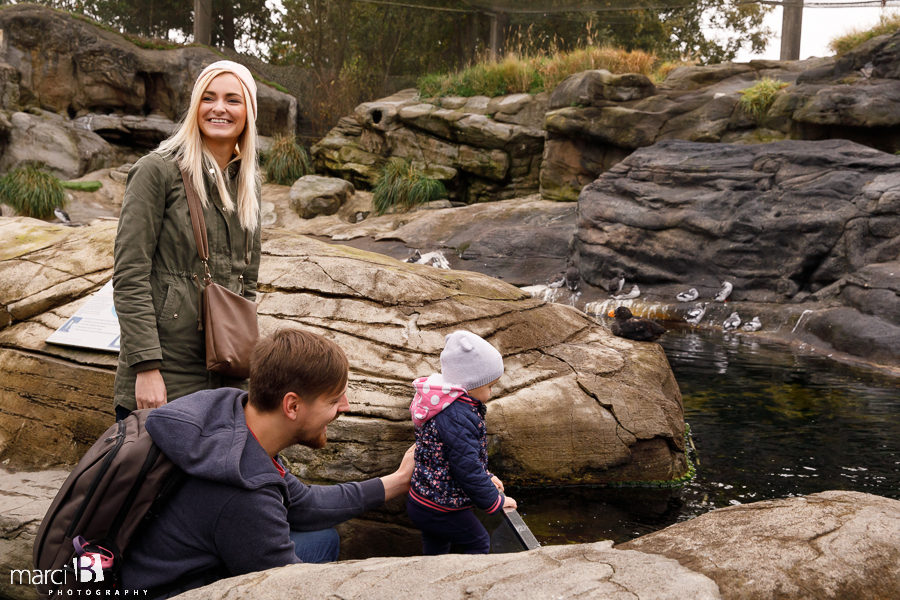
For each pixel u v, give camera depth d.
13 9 17.88
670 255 11.10
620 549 1.59
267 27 22.50
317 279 4.43
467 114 16.66
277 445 1.96
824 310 8.85
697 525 1.69
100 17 21.42
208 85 2.52
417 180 16.36
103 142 18.16
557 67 16.56
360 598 1.39
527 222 14.01
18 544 2.93
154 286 2.49
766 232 10.30
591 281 11.77
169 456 1.76
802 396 6.05
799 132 12.81
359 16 21.34
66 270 4.78
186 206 2.50
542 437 3.96
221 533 1.76
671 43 24.44
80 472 1.76
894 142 12.02
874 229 9.44
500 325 4.46
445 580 1.43
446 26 21.72
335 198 16.69
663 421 4.21
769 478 4.20
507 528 3.31
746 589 1.36
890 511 1.66
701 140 13.75
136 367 2.37
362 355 3.96
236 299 2.55
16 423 4.06
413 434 3.63
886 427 5.18
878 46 12.28
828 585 1.38
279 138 19.41
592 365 4.46
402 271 4.63
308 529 2.38
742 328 9.53
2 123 16.45
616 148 14.65
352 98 20.77
